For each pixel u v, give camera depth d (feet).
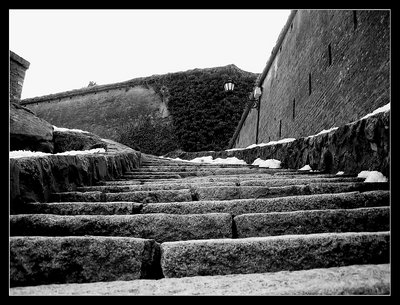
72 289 5.26
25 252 6.09
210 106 70.59
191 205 9.83
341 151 14.87
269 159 26.78
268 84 46.75
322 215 8.02
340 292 4.67
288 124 33.45
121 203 9.96
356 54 17.79
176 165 28.84
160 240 8.03
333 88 21.16
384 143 11.12
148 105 79.05
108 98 85.66
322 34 24.21
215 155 53.52
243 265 6.18
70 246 6.28
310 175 16.11
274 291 4.76
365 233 6.40
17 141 20.85
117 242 6.43
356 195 9.30
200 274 6.16
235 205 9.72
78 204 9.90
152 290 5.08
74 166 13.64
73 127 86.84
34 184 10.47
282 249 6.25
